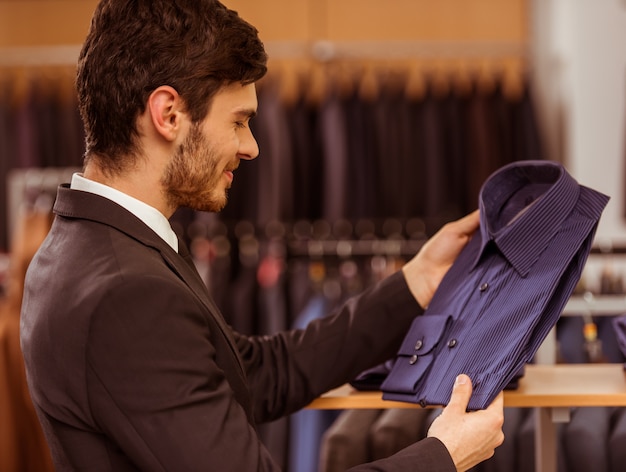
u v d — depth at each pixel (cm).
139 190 111
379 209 370
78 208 110
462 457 109
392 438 155
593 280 312
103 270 102
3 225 381
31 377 107
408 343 129
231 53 109
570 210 124
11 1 410
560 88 380
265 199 362
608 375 140
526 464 160
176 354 100
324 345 138
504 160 373
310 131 386
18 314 228
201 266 353
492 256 128
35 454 229
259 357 139
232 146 113
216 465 98
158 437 97
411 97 392
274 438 305
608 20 344
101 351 98
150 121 108
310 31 402
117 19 108
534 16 395
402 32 400
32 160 382
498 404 115
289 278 348
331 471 158
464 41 396
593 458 150
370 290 142
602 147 343
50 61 398
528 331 115
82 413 101
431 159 369
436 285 139
